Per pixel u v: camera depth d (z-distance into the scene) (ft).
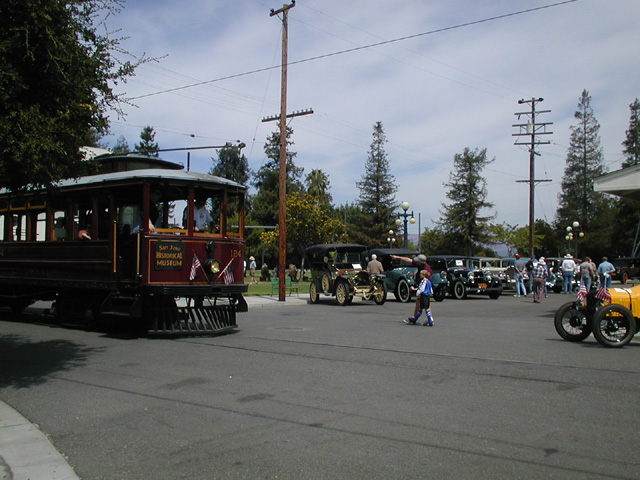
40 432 17.70
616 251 228.63
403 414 19.06
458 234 216.33
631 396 21.16
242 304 40.81
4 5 21.45
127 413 19.72
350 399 21.09
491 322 47.70
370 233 246.68
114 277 38.04
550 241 231.91
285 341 35.50
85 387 23.58
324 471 14.15
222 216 39.78
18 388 23.52
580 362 27.86
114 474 14.26
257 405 20.44
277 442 16.42
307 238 159.33
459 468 14.23
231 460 15.06
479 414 18.97
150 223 36.81
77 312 42.32
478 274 83.92
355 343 34.63
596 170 232.94
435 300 77.82
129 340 36.27
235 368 26.99
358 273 68.13
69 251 41.68
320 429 17.56
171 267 36.70
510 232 221.05
